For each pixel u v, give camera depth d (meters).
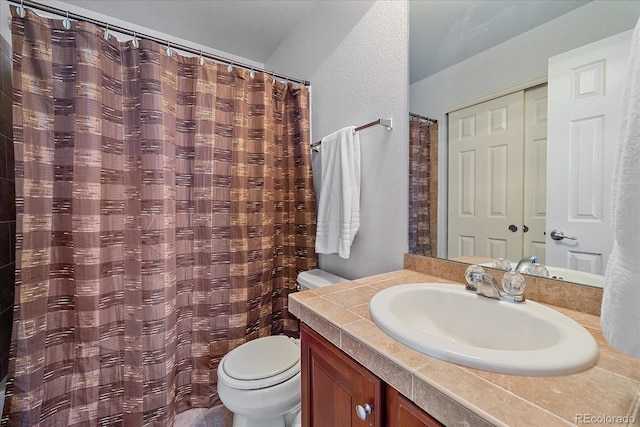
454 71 1.02
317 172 1.73
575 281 0.73
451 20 1.02
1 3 1.36
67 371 1.18
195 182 1.47
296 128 1.74
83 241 1.15
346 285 0.94
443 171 1.06
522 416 0.36
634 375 0.44
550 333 0.60
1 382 1.34
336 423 0.69
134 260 1.28
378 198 1.28
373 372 0.56
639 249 0.34
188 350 1.48
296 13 1.76
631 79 0.38
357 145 1.32
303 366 0.82
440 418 0.43
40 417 1.10
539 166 0.81
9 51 1.44
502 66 0.89
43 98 1.11
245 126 1.58
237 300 1.55
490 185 0.94
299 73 1.86
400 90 1.17
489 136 0.94
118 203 1.26
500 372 0.45
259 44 2.11
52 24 1.13
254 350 1.28
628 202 0.35
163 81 1.31
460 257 1.02
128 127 1.28
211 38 2.03
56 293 1.16
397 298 0.80
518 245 0.86
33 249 1.10
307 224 1.70
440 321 0.83
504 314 0.71
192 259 1.49
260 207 1.65
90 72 1.14
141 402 1.25
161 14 1.76
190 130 1.46
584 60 0.71
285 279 1.81
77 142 1.13
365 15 1.34
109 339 1.25
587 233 0.71
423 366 0.48
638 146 0.35
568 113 0.75
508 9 0.88
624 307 0.35
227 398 1.08
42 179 1.12
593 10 0.70
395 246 1.21
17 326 1.07
